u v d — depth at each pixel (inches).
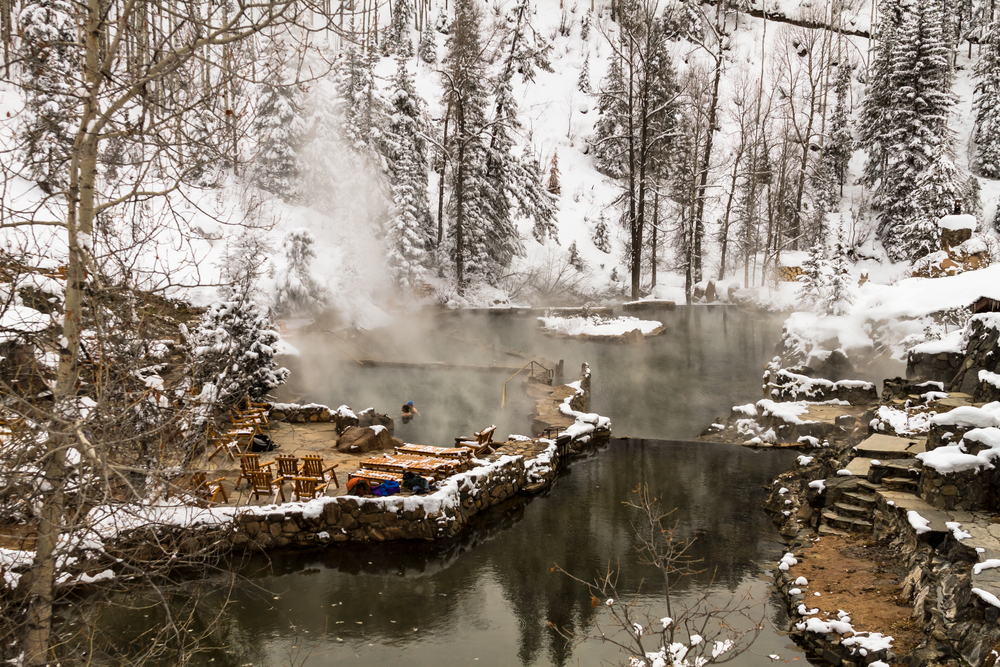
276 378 742.5
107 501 195.2
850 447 619.2
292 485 541.0
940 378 706.8
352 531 501.4
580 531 528.7
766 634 375.9
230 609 403.5
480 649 364.8
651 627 383.2
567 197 2551.7
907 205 1945.1
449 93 1856.5
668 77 2095.2
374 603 415.8
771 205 2106.3
